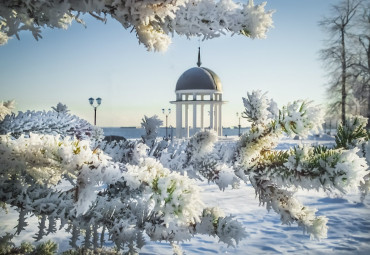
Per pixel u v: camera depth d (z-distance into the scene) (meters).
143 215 1.14
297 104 1.13
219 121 39.19
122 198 1.13
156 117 1.55
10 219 6.18
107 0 0.90
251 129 1.31
